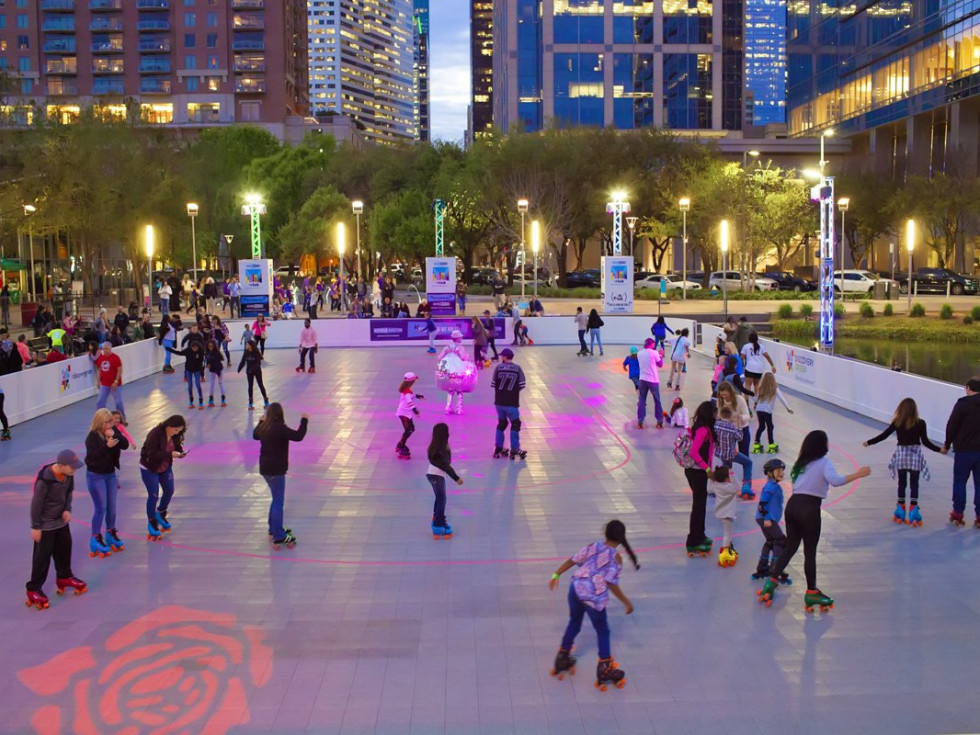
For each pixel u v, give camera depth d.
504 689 7.19
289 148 78.62
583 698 7.04
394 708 6.90
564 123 76.75
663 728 6.60
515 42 95.25
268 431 10.64
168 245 59.66
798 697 7.04
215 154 78.81
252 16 115.81
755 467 14.39
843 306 45.06
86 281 54.25
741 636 8.16
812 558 8.72
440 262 40.66
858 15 78.25
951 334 39.59
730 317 23.69
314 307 42.91
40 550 8.93
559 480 13.87
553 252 67.88
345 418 19.27
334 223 64.62
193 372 20.70
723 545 9.95
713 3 95.81
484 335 27.08
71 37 114.75
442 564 10.11
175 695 7.13
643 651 7.87
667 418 18.34
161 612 8.81
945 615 8.61
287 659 7.75
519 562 10.16
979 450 11.08
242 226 72.06
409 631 8.30
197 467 14.87
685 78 96.12
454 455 15.63
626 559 10.22
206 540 11.05
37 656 7.87
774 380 15.09
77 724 6.73
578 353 31.19
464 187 60.62
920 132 70.50
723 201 57.38
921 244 68.19
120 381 18.78
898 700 6.99
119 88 115.25
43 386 20.17
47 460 15.55
